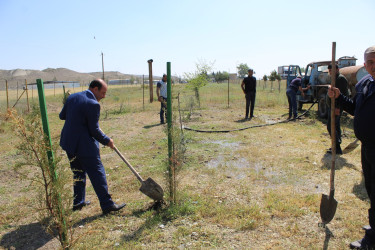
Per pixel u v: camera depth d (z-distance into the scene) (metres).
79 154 3.52
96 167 3.60
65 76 188.25
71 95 3.63
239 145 6.80
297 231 3.08
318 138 7.23
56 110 16.03
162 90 9.88
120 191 4.39
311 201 3.71
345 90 5.73
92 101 3.47
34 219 3.65
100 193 3.64
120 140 7.80
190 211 3.58
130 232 3.21
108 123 10.80
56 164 2.41
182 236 3.08
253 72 10.51
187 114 11.31
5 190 4.62
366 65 2.49
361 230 3.04
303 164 5.24
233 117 11.23
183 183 4.54
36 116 2.30
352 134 7.45
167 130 3.66
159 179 4.78
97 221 3.49
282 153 5.98
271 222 3.29
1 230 3.42
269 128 8.69
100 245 2.97
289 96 10.01
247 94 10.60
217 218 3.38
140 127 9.77
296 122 9.55
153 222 3.35
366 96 2.53
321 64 10.68
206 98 17.80
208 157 5.89
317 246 2.81
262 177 4.69
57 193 2.35
